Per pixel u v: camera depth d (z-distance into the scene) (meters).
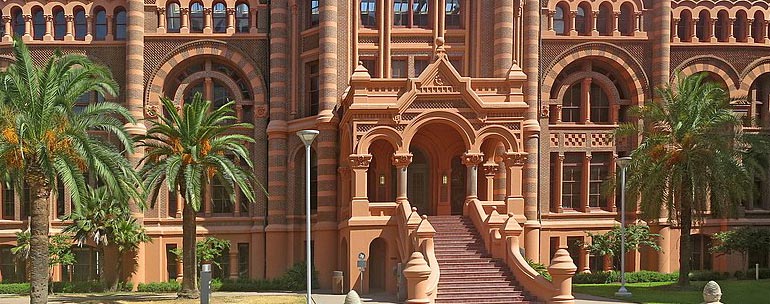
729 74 45.81
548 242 44.12
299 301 33.56
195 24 44.75
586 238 44.41
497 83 37.19
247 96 44.75
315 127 41.12
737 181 36.03
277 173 42.91
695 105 35.94
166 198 43.78
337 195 40.84
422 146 40.72
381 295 35.31
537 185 43.19
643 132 38.12
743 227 43.44
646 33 45.22
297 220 42.84
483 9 41.88
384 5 41.69
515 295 30.44
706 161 35.56
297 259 42.66
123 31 44.78
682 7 45.62
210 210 43.94
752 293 34.69
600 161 45.44
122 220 39.94
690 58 45.56
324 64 40.66
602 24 45.84
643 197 36.88
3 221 43.72
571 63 45.03
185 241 34.94
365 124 36.19
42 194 28.12
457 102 36.41
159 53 43.72
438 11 41.91
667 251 43.84
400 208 35.66
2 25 44.47
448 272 31.55
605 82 45.50
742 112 45.66
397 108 35.97
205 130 33.78
